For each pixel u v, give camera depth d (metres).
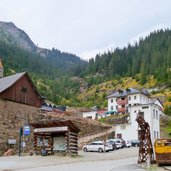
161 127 83.56
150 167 23.97
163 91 152.62
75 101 168.38
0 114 41.12
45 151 37.62
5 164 27.78
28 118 45.38
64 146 37.62
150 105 67.56
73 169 23.70
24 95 45.41
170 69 177.50
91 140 56.25
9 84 43.25
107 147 47.56
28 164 27.97
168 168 23.19
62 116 53.47
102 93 184.88
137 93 113.50
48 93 155.88
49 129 37.91
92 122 60.69
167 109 108.19
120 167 24.83
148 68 196.00
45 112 52.31
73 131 38.28
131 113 70.06
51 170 23.19
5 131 41.44
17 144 42.72
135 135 68.06
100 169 23.45
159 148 25.19
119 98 117.44
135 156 38.97
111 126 67.38
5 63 195.75
